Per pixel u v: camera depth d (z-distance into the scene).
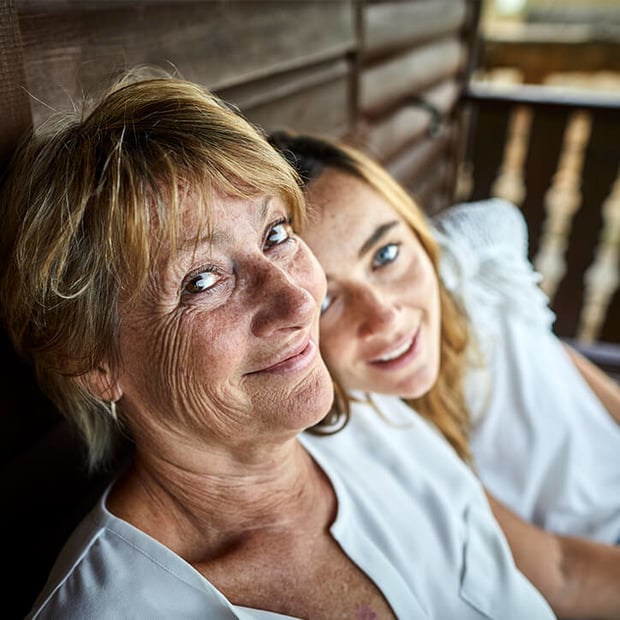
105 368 0.56
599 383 1.27
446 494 0.84
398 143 1.89
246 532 0.68
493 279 1.19
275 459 0.65
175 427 0.58
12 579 0.70
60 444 0.77
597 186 2.30
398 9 1.70
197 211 0.50
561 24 4.85
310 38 1.20
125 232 0.48
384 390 0.85
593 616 0.92
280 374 0.55
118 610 0.56
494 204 1.31
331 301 0.79
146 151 0.49
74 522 0.80
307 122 1.28
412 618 0.68
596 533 1.08
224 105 0.60
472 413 1.11
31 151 0.54
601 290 2.91
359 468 0.81
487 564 0.79
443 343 1.02
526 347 1.14
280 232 0.58
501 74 3.65
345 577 0.68
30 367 0.69
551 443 1.10
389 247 0.82
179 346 0.52
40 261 0.52
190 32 0.85
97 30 0.70
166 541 0.65
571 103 2.21
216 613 0.59
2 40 0.55
